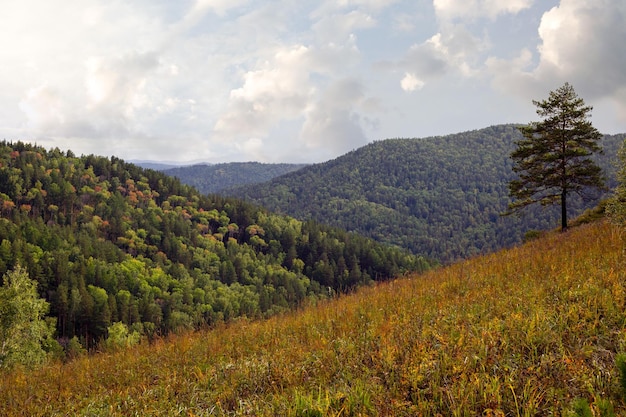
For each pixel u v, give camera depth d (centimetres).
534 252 1336
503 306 693
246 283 14250
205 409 546
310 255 16762
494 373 480
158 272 12262
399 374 523
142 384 693
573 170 2686
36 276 8600
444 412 431
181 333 1073
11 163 17600
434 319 703
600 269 800
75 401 682
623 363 279
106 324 7500
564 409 376
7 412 668
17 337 2417
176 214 18375
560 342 519
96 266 10438
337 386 529
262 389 577
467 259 1647
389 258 15762
